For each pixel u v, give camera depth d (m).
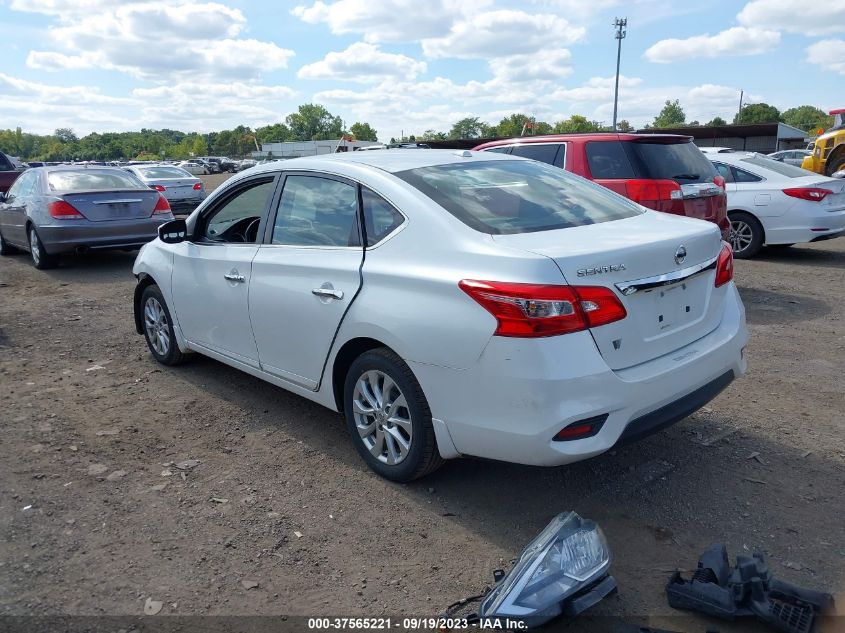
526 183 4.03
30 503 3.63
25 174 11.49
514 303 2.98
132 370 5.77
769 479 3.76
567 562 2.76
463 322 3.15
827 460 3.95
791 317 7.06
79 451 4.25
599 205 4.00
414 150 4.58
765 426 4.42
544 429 2.97
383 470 3.79
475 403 3.16
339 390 4.04
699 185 7.21
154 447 4.30
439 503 3.60
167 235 5.00
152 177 18.14
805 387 5.08
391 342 3.47
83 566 3.11
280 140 156.00
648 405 3.18
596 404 3.00
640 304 3.21
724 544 3.15
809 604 2.66
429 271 3.33
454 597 2.88
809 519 3.37
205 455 4.19
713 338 3.63
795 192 9.73
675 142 7.50
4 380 5.55
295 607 2.84
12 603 2.86
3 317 7.68
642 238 3.33
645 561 3.07
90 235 10.13
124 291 9.05
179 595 2.92
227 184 4.93
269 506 3.60
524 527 3.37
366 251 3.71
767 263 10.10
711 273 3.65
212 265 4.79
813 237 9.77
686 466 3.92
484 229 3.38
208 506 3.60
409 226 3.55
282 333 4.21
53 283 9.70
